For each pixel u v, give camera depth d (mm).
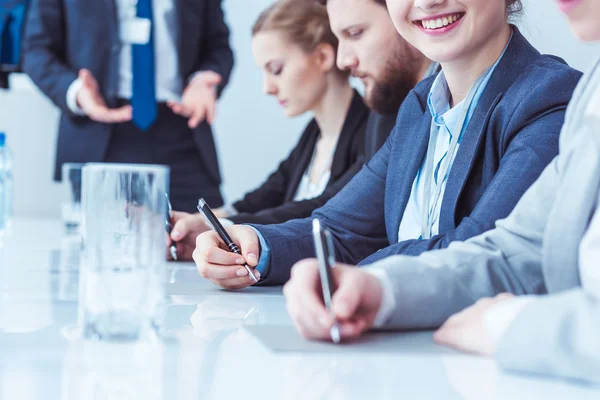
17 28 3488
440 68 1320
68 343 720
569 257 726
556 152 988
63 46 3037
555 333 586
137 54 2875
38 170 3910
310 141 2275
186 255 1749
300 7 2160
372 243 1398
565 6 808
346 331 715
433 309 776
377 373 616
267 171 4234
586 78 828
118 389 560
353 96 2033
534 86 1049
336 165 1976
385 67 1730
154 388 564
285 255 1279
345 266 753
